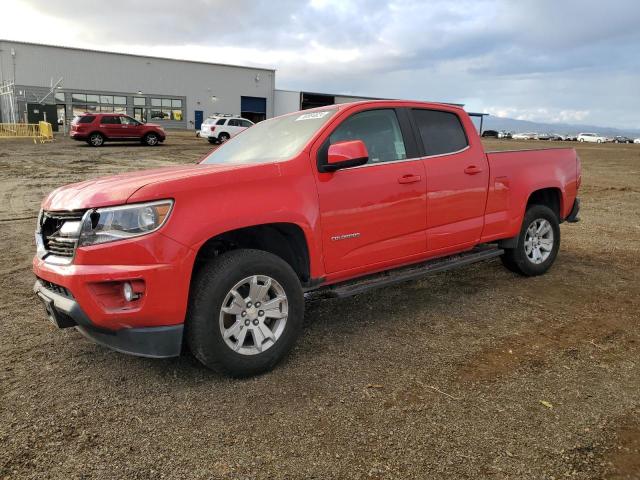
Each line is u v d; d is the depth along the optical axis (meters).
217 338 3.20
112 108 47.19
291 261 3.80
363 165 4.00
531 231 5.54
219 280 3.17
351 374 3.43
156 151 24.45
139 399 3.12
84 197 3.15
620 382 3.29
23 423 2.87
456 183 4.60
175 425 2.84
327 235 3.75
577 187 5.98
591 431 2.75
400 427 2.81
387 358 3.67
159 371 3.49
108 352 3.79
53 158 20.16
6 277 5.73
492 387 3.23
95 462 2.53
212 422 2.87
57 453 2.60
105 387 3.27
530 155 5.43
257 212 3.33
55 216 3.28
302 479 2.40
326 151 3.81
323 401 3.09
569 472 2.43
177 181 3.13
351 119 4.07
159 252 3.00
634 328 4.22
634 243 7.47
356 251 3.95
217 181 3.25
